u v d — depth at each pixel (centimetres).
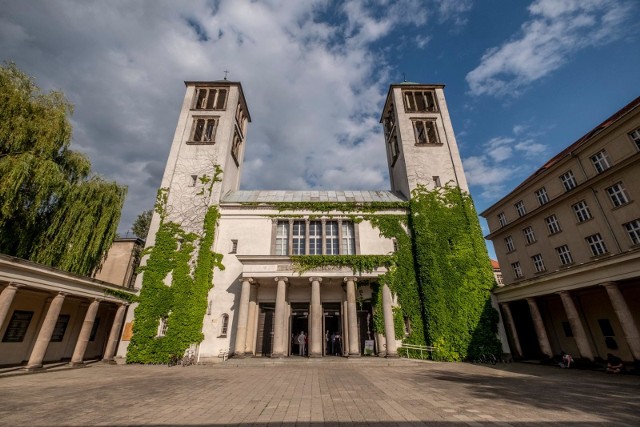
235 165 3412
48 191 1925
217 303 2406
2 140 1750
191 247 2520
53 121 1955
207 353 2239
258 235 2669
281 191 3259
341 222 2748
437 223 2703
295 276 2264
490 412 769
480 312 2386
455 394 1010
